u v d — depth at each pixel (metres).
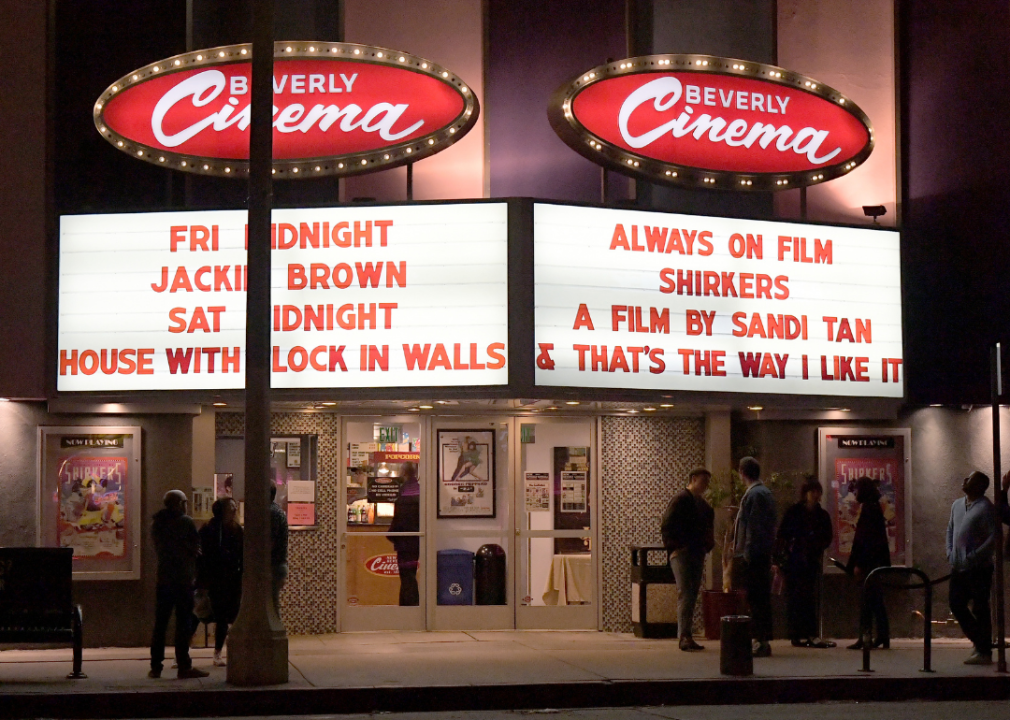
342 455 15.34
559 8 15.50
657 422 15.91
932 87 16.00
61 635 11.51
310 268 13.49
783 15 15.97
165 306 13.67
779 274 14.30
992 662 12.76
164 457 14.48
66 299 13.78
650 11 15.68
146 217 13.77
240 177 13.99
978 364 15.55
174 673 12.00
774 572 14.56
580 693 11.04
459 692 10.86
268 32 11.55
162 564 11.70
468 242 13.36
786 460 15.48
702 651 13.51
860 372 14.56
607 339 13.45
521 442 15.65
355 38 15.17
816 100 14.58
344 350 13.36
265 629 11.07
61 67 14.72
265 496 11.31
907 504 15.58
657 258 13.77
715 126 14.29
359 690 10.74
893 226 15.01
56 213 13.84
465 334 13.26
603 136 13.86
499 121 15.26
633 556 15.30
